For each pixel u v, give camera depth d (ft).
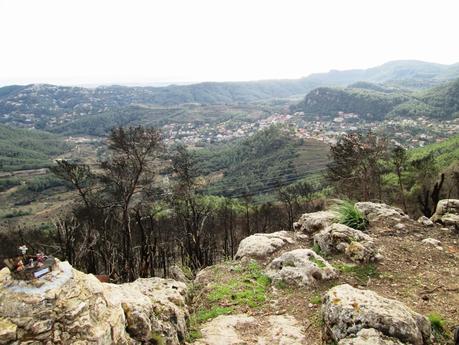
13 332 12.55
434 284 27.78
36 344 12.72
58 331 13.14
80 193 75.77
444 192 91.20
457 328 20.33
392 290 27.22
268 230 136.15
